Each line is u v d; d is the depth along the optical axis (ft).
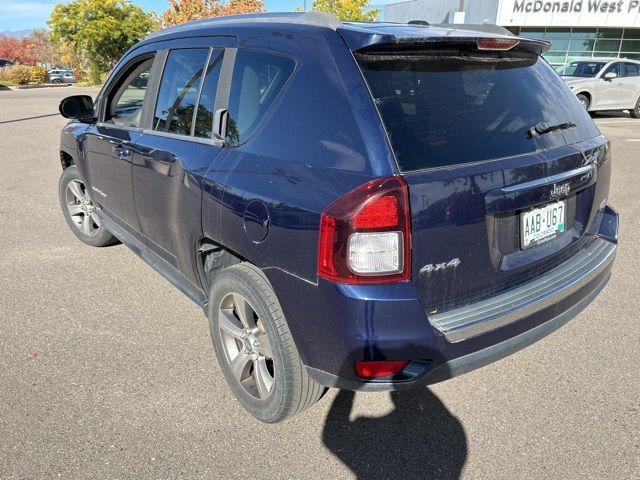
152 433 8.32
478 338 7.03
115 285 13.50
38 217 18.98
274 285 7.39
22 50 238.48
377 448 8.11
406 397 9.28
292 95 7.61
